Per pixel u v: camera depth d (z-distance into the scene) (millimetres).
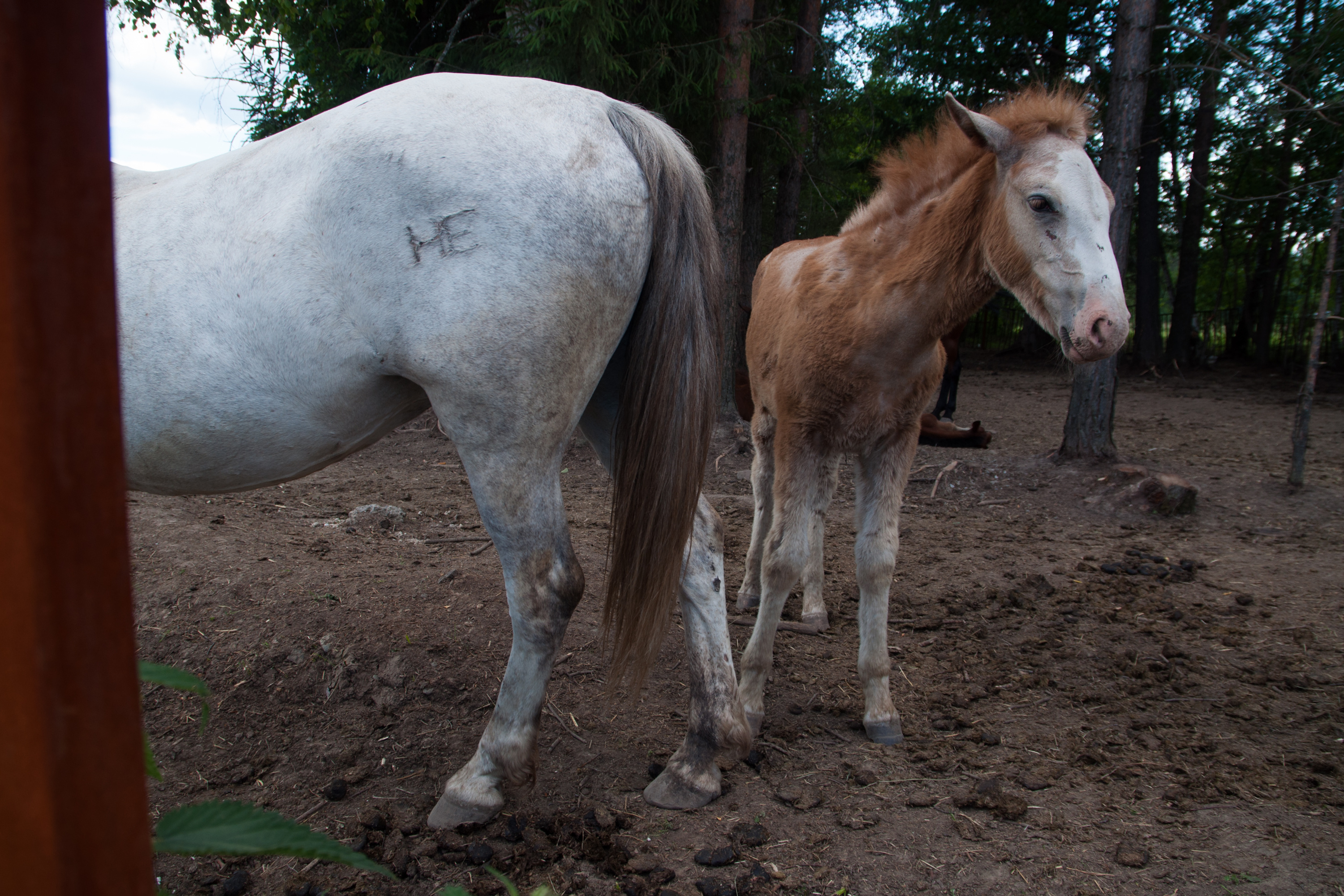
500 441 1955
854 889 1939
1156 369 16109
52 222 363
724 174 7605
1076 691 3066
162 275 1896
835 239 3035
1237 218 17250
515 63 6965
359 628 3088
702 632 2320
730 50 7375
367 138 1878
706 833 2162
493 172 1875
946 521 5617
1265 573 4520
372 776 2428
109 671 422
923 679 3172
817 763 2543
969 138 2379
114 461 410
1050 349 18797
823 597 3928
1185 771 2480
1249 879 1964
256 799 2326
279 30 7082
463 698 2785
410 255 1863
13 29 337
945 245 2434
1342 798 2332
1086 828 2186
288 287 1881
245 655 2934
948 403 9500
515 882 1960
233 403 1927
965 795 2305
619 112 2104
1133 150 6379
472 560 4004
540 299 1884
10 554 372
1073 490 6137
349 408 2021
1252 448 8648
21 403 362
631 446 2096
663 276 2084
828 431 2662
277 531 4254
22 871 402
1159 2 14820
